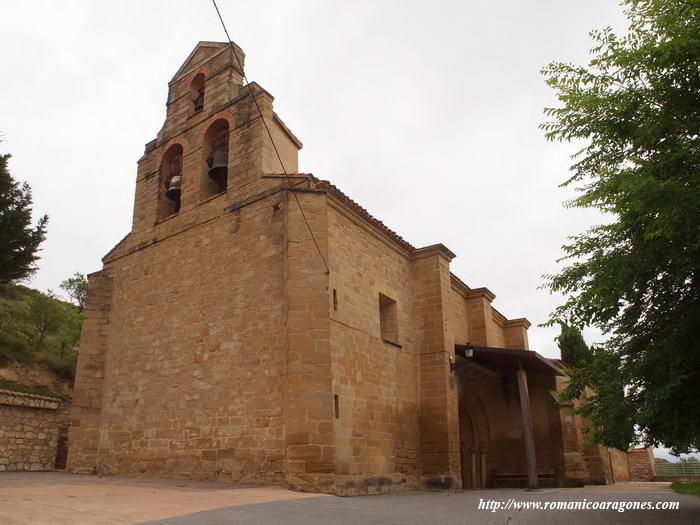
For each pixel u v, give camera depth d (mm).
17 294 34656
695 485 17594
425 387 17266
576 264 9156
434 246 18641
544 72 9383
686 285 8375
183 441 14391
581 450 21625
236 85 17875
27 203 25359
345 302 14594
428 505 10797
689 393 7906
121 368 16938
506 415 21578
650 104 8250
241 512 8398
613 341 9070
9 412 17969
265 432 12797
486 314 22875
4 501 8906
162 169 19031
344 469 12875
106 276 18625
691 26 7793
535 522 8711
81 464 16281
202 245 16141
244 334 14078
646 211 7703
